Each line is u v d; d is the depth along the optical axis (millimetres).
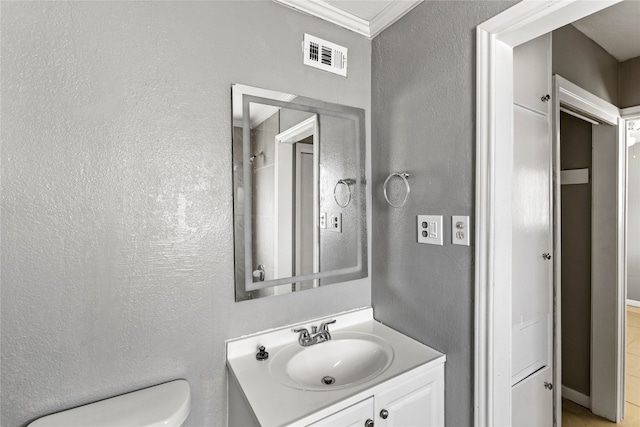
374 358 1316
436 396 1205
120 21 1045
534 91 1492
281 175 1356
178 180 1145
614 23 1773
